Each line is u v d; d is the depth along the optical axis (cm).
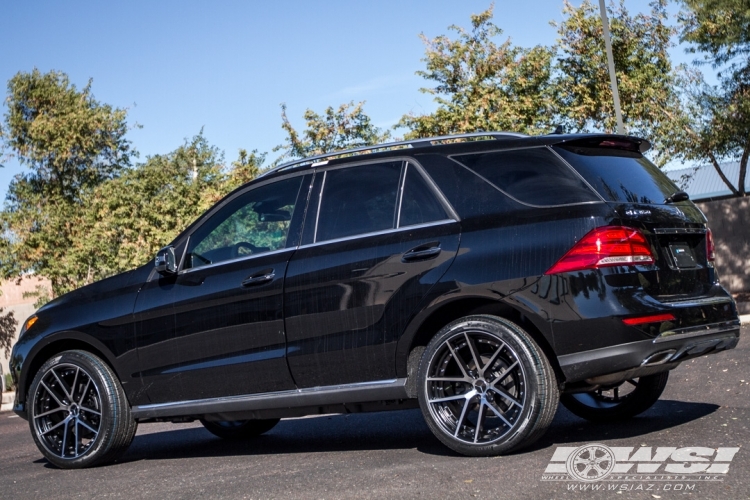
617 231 456
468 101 2067
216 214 597
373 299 505
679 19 2205
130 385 595
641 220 468
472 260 479
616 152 519
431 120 2038
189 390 574
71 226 2406
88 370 598
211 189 2216
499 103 2036
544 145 496
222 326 559
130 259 2177
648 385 557
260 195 583
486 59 2080
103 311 608
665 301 465
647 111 2141
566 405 591
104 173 3156
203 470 533
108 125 3089
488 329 466
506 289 466
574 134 508
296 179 571
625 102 2150
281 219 564
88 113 3066
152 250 2203
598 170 488
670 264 479
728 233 1972
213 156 3325
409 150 532
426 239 498
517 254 468
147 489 484
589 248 454
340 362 518
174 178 2325
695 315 470
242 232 578
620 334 445
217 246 586
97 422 611
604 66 2156
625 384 645
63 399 617
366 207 532
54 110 3075
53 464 632
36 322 636
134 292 604
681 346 459
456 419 485
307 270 532
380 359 505
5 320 2214
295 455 561
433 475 438
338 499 408
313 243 542
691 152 2253
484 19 2123
